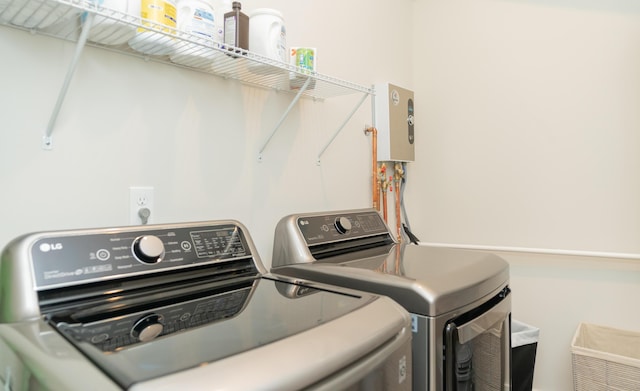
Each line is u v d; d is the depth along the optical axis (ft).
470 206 7.74
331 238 4.74
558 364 6.75
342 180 6.41
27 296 2.40
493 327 3.99
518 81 7.20
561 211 6.78
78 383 1.57
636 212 6.16
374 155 7.08
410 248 5.17
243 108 4.81
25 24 3.09
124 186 3.70
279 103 5.27
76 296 2.64
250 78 4.71
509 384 4.42
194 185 4.28
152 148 3.93
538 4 7.00
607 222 6.38
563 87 6.77
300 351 1.93
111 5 3.01
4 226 3.01
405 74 8.16
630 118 6.21
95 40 3.43
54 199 3.26
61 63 3.33
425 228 8.32
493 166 7.47
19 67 3.10
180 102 4.18
